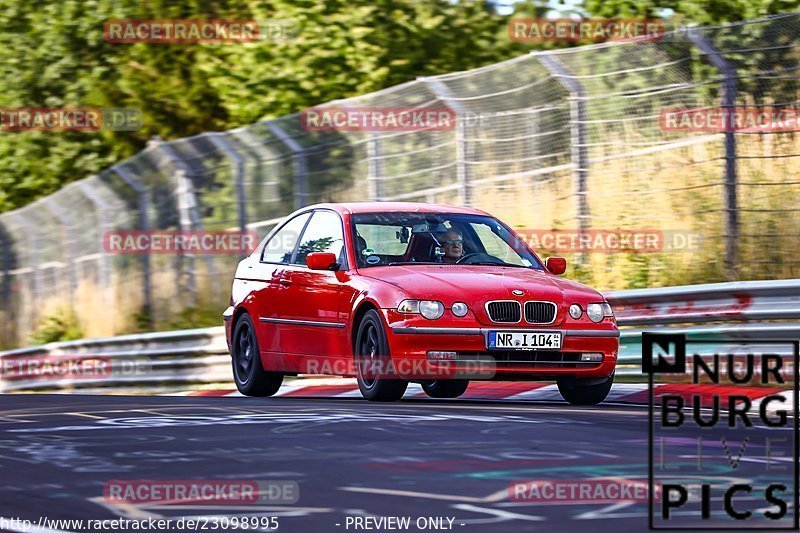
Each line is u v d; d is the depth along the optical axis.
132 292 50.44
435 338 22.48
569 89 35.00
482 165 38.81
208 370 38.56
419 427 17.80
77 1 67.69
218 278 46.59
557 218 38.53
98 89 67.69
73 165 68.44
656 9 49.31
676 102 35.03
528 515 11.52
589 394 23.80
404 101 37.47
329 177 39.69
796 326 24.19
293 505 12.11
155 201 46.66
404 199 38.50
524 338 22.75
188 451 15.68
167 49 67.56
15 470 14.54
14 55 69.00
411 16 58.50
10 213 57.22
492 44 58.22
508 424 18.12
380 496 12.48
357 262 24.72
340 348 24.45
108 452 15.75
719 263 34.38
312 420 18.78
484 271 24.23
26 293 56.75
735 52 30.69
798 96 31.73
